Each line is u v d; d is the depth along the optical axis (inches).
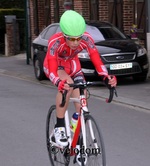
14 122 458.3
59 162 306.8
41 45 761.6
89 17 1003.9
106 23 764.6
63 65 290.2
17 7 1657.2
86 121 269.7
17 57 1244.5
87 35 279.9
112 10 912.9
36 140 390.6
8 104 560.1
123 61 666.8
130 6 863.1
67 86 260.7
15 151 362.0
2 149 368.5
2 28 1446.9
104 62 660.1
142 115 484.1
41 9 1232.2
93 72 658.2
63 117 290.5
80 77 294.4
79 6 1005.8
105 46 677.9
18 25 1347.2
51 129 318.3
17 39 1342.3
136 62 674.8
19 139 395.2
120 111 506.3
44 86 722.2
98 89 650.8
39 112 505.7
